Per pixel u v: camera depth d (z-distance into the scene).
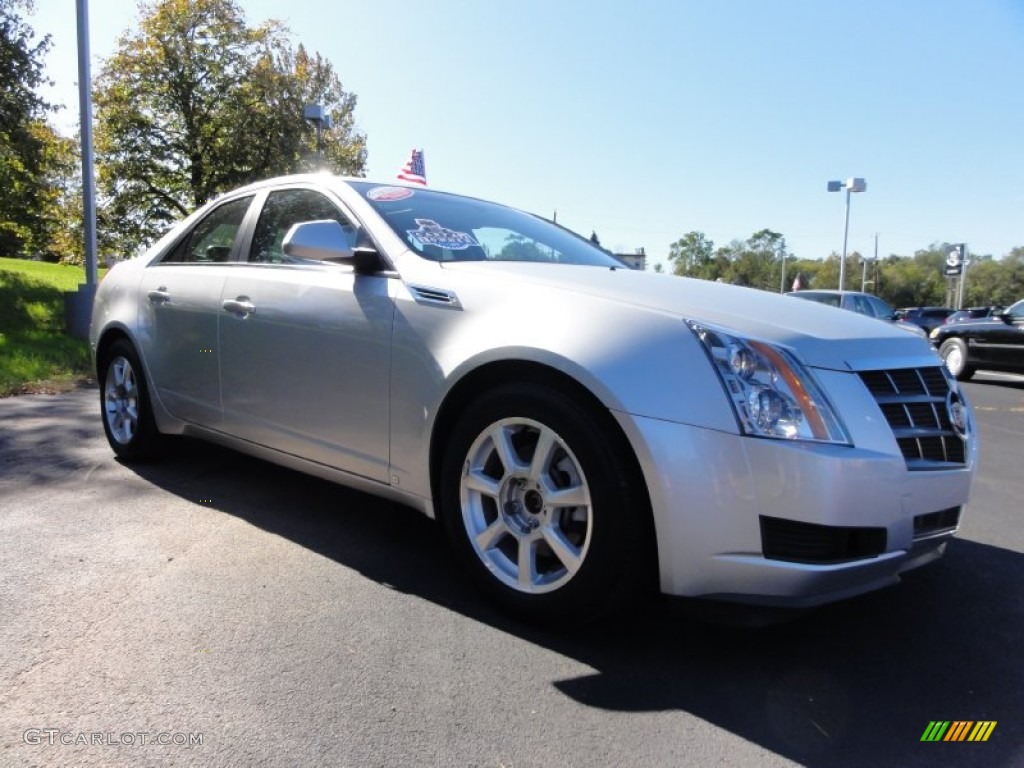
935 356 2.71
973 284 104.94
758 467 2.17
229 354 3.67
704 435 2.21
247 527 3.49
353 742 1.94
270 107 22.72
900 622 2.78
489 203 4.03
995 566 3.39
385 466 3.00
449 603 2.77
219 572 2.97
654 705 2.16
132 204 22.39
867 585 2.33
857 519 2.19
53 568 2.94
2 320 11.93
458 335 2.73
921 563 2.53
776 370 2.24
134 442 4.41
